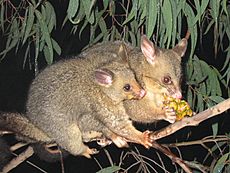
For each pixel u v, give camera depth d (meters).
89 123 0.99
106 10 1.12
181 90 1.05
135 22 1.08
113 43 1.04
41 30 1.07
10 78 1.81
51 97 0.98
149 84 1.00
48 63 1.10
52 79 0.99
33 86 1.02
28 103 1.01
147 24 0.88
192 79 1.11
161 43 0.97
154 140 0.90
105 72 0.95
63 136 0.99
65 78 0.98
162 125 1.18
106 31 1.11
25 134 1.00
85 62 1.00
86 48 1.12
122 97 0.96
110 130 0.97
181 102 0.92
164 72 1.00
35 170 1.81
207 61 1.62
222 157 1.00
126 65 0.99
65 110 0.98
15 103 1.78
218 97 1.06
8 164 1.01
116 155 1.74
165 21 0.89
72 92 0.98
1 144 1.00
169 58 1.02
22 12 1.25
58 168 1.84
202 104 1.10
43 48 1.14
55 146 1.08
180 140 1.40
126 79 0.96
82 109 0.98
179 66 1.03
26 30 1.05
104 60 1.00
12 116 0.99
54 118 0.98
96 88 0.97
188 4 0.96
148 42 1.01
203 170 1.02
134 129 0.95
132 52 1.04
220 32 1.10
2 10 1.09
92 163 1.84
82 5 1.02
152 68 1.01
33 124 1.00
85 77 0.98
